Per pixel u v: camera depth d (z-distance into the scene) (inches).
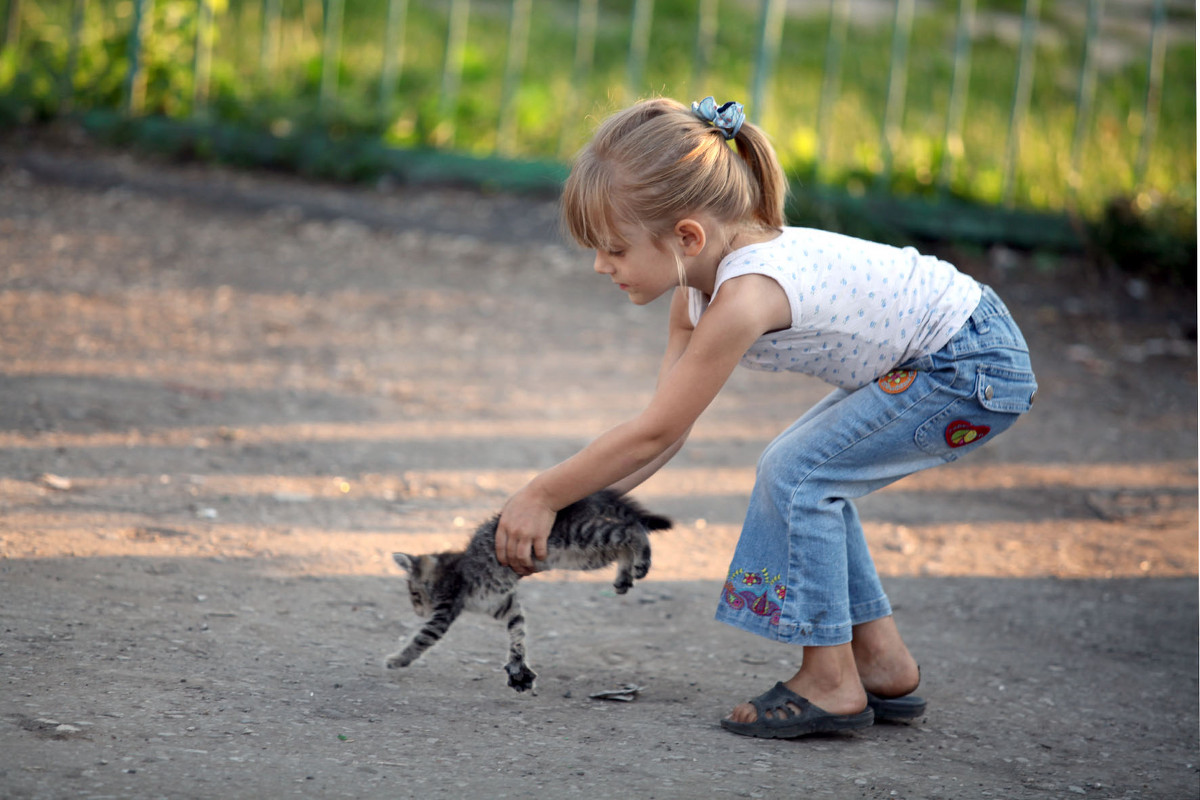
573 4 830.5
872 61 747.4
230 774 154.5
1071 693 221.6
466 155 597.9
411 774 161.0
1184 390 436.8
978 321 188.1
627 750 178.1
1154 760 192.5
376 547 262.1
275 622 217.6
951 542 305.1
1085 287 532.7
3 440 291.0
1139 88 713.0
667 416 177.3
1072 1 904.9
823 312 178.9
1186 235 544.7
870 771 178.9
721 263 179.8
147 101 620.4
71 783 146.6
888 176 567.8
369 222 554.3
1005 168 592.1
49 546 234.5
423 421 353.1
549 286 504.1
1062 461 368.2
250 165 601.9
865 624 203.0
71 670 183.0
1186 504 338.6
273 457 309.9
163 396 342.6
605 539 201.9
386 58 617.3
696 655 227.5
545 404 378.0
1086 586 281.3
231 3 715.4
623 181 173.2
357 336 422.9
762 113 575.8
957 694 217.9
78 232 498.6
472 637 228.7
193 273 468.1
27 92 613.3
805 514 185.9
